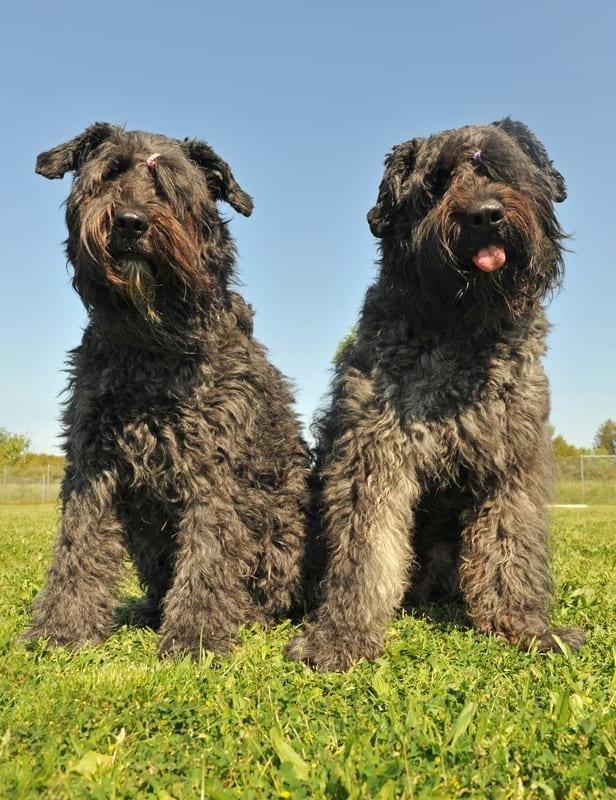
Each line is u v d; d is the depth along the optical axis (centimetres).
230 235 150
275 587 152
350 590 129
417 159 139
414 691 103
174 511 137
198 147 149
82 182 135
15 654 121
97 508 134
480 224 124
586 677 110
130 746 86
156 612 154
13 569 216
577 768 77
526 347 137
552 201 140
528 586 139
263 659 124
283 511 151
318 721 93
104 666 116
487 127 139
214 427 133
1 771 77
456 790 76
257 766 81
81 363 137
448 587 163
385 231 143
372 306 142
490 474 140
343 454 136
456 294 130
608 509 719
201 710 96
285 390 159
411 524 139
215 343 136
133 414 132
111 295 131
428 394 135
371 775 76
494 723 91
